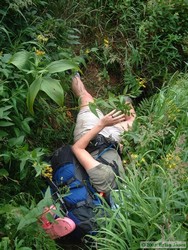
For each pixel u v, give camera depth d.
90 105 2.87
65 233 2.72
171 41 3.81
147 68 3.88
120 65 3.84
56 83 2.64
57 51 3.33
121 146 3.24
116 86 3.83
